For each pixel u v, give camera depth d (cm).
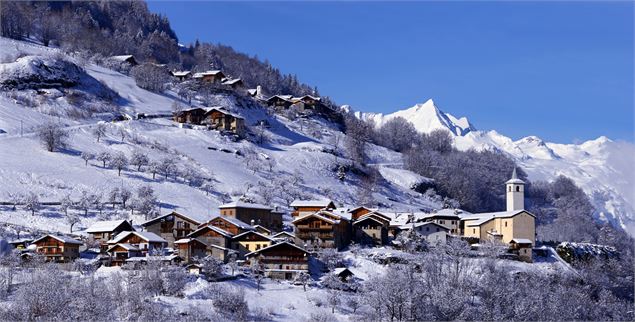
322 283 13450
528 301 12462
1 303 10069
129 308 10281
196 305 11206
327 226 16375
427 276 13450
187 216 16712
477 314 12031
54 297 9912
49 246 13925
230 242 15425
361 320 11438
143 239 14425
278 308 11906
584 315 13200
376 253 15775
